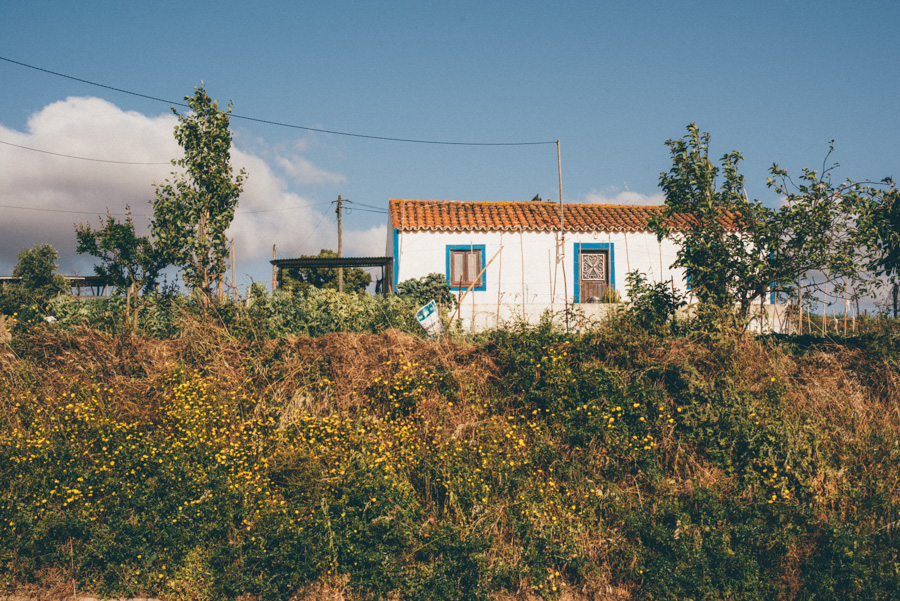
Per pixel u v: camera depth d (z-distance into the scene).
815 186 8.67
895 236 8.60
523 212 17.55
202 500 6.21
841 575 5.63
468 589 5.59
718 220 9.39
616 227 16.36
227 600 5.52
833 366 8.12
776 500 6.40
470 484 6.48
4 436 6.95
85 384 8.16
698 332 8.47
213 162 10.76
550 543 6.02
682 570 5.70
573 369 8.06
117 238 10.61
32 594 5.61
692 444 7.18
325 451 6.89
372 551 5.79
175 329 9.88
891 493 6.53
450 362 8.23
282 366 8.37
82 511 6.10
